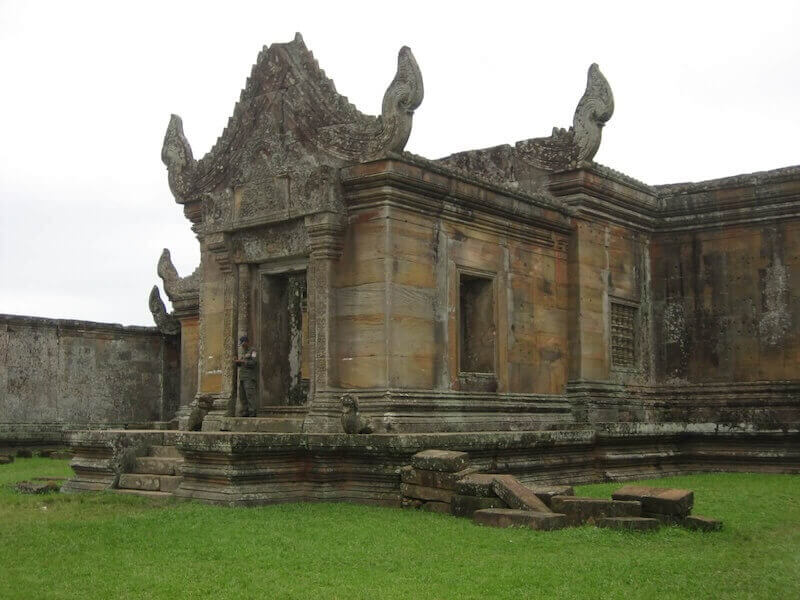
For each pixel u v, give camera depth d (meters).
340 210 14.67
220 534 9.82
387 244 14.43
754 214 20.03
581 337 18.31
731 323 20.23
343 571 8.34
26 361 25.55
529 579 7.99
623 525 10.25
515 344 17.02
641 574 8.20
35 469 18.98
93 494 13.24
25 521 10.66
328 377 14.49
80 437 14.48
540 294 17.77
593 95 18.41
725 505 12.70
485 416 15.91
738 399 19.94
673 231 21.00
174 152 17.62
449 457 11.77
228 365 15.83
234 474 11.98
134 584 7.77
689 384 20.52
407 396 14.41
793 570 8.47
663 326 20.94
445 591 7.62
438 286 15.35
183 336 26.41
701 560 8.80
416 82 14.39
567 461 16.11
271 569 8.39
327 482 12.84
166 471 13.56
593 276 18.84
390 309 14.36
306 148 15.33
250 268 15.99
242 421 15.04
